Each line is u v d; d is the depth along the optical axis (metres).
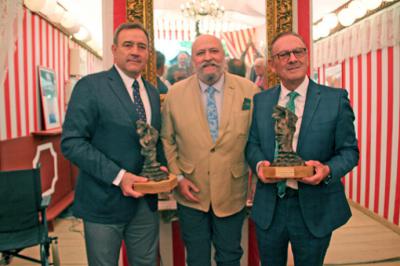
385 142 3.73
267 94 1.67
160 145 1.79
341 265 2.78
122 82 1.61
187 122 1.75
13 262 2.86
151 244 1.72
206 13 2.21
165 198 2.27
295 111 1.56
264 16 2.22
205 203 1.77
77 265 2.83
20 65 3.36
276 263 1.63
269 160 1.58
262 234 1.61
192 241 1.82
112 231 1.59
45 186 3.81
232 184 1.77
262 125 1.61
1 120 2.96
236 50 2.22
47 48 4.13
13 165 3.14
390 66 3.59
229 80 1.79
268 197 1.58
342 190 1.57
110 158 1.56
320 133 1.48
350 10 3.98
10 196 2.33
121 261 2.32
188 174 1.78
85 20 5.12
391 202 3.64
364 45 3.98
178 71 2.20
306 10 2.24
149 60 2.16
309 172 1.40
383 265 2.78
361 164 4.25
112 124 1.54
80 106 1.52
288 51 1.48
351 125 1.52
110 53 2.21
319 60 5.18
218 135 1.74
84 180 1.61
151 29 2.17
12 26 2.66
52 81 4.21
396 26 3.43
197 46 1.70
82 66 5.57
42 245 2.23
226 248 1.81
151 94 1.71
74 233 3.63
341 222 1.53
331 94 1.52
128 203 1.59
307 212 1.50
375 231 3.57
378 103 3.83
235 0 2.21
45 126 3.92
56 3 3.89
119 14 2.21
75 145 1.49
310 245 1.53
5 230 2.34
